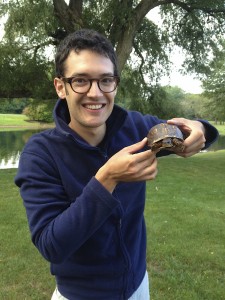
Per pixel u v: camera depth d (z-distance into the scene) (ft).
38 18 15.61
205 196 12.03
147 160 1.84
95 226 1.89
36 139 2.28
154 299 5.09
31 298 5.16
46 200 2.08
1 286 5.44
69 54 2.10
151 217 8.95
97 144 2.39
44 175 2.17
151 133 2.31
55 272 2.43
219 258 6.45
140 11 18.86
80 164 2.23
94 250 2.29
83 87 2.10
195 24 22.84
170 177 16.15
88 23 19.30
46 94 21.01
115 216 2.30
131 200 2.41
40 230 1.98
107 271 2.37
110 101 2.20
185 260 6.37
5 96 21.48
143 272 2.66
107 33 19.30
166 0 20.38
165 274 5.81
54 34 19.27
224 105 34.81
